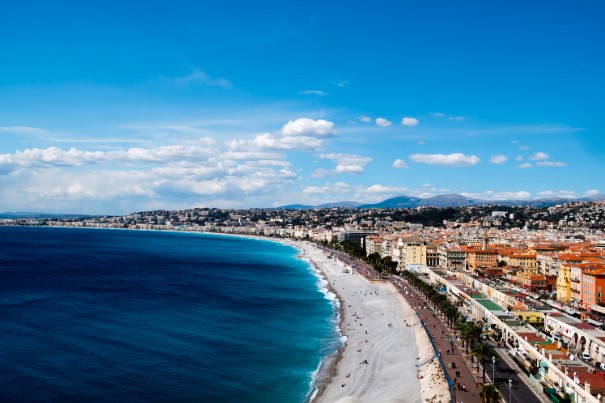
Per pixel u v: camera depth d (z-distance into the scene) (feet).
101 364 499.10
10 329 609.42
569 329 528.22
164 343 580.71
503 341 564.71
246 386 463.42
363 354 563.07
